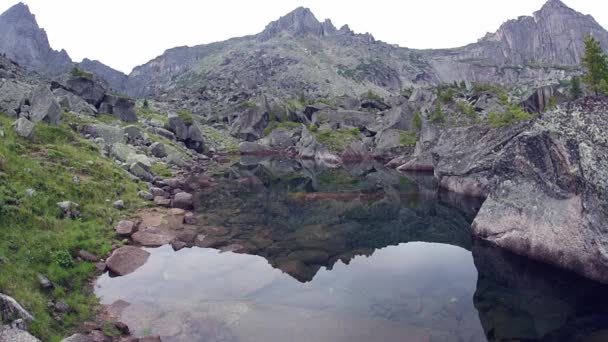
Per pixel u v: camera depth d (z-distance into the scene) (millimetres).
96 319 11977
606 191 15133
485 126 38281
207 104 163750
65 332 10812
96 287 14297
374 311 13172
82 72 63969
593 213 15516
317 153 75938
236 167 58594
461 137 40531
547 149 18172
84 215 19469
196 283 15289
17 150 23078
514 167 20266
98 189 23641
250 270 17000
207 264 17469
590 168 15836
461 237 23000
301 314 12875
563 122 17984
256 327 11992
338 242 21828
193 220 24969
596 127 16656
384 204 33344
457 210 30984
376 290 15023
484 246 20672
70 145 30375
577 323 12289
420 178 49594
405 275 16688
